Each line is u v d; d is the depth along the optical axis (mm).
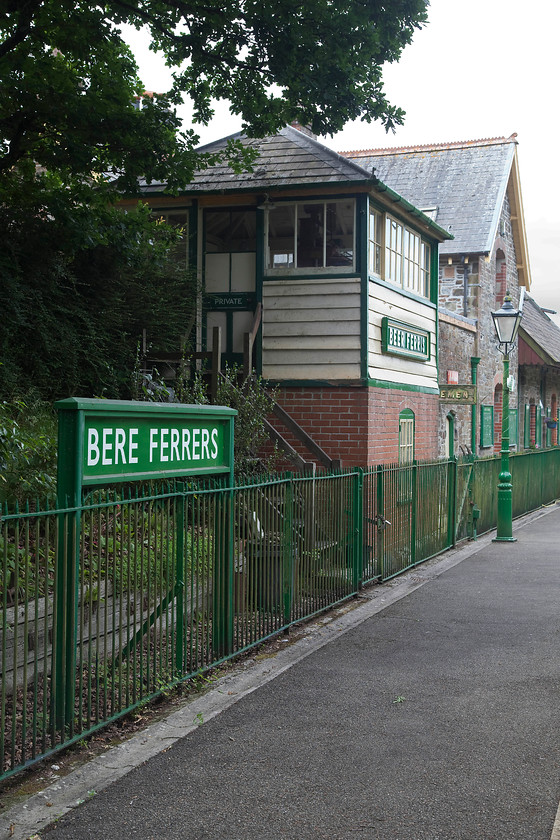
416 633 8008
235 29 10344
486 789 4453
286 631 8055
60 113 10109
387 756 4914
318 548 8773
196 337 13992
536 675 6566
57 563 4855
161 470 5980
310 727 5402
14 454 6484
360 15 9828
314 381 13562
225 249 14180
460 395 17125
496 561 12773
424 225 15828
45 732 4703
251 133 11414
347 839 3918
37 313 10328
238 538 7176
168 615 6043
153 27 10969
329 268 13586
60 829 4016
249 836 3951
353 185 13227
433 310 16953
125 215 11469
